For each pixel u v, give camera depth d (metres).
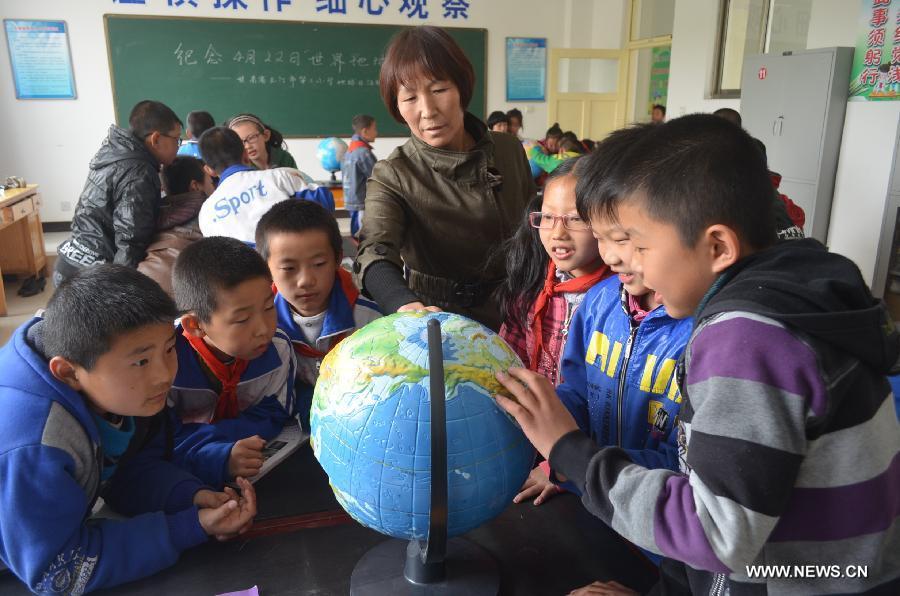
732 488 0.47
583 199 0.62
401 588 0.69
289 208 1.12
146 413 0.77
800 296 0.49
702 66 5.39
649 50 7.27
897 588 0.57
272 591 0.71
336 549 0.78
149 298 0.73
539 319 1.14
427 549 0.62
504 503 0.65
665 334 0.86
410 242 1.37
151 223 2.32
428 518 0.61
